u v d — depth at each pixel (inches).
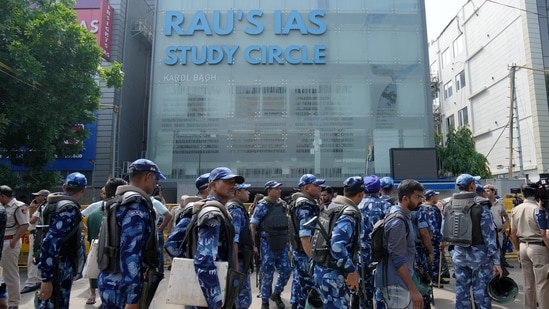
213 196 134.3
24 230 226.4
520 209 205.3
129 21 992.2
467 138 1022.4
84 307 243.0
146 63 1094.4
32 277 278.7
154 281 115.9
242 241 171.9
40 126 512.1
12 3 480.7
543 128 1010.7
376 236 149.6
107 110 890.7
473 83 1371.8
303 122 829.8
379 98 840.9
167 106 836.6
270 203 241.6
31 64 467.2
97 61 566.6
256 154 820.0
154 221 120.3
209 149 821.2
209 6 874.8
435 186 542.0
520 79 1087.0
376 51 859.4
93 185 860.0
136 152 1013.8
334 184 807.7
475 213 182.9
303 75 846.5
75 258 163.6
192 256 121.8
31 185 544.1
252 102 836.6
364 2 879.1
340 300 139.9
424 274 171.3
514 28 1123.3
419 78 852.0
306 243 155.3
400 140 826.2
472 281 184.5
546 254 192.4
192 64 850.8
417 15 876.6
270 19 868.6
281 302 240.5
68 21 559.8
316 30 861.2
